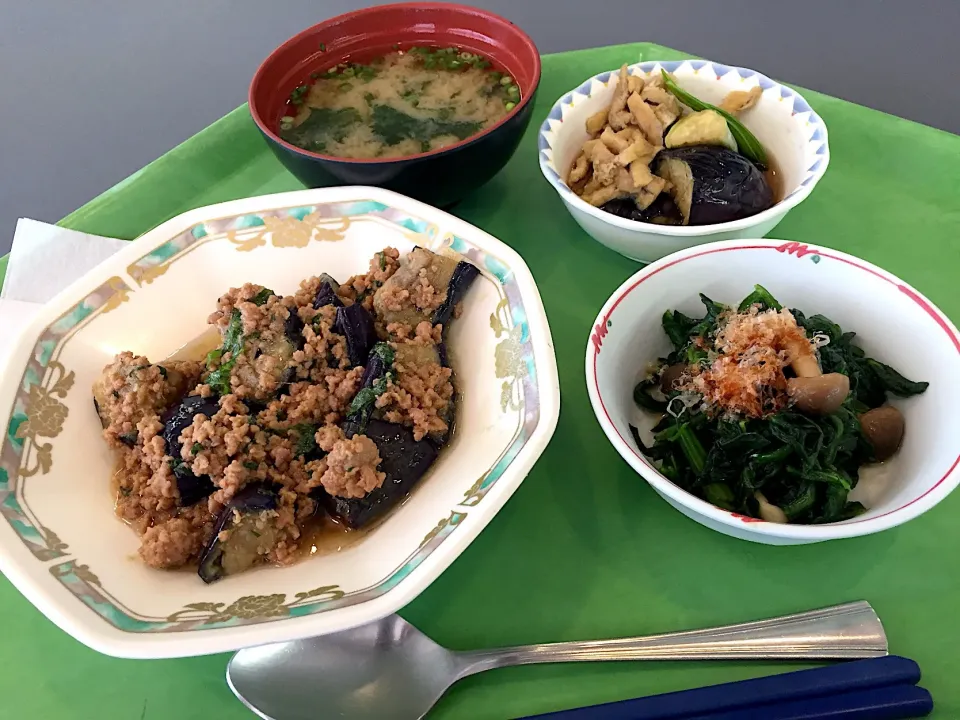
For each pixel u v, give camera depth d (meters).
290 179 0.36
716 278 0.26
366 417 0.24
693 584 0.22
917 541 0.23
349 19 0.34
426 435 0.24
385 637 0.21
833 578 0.22
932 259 0.30
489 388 0.24
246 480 0.23
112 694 0.21
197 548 0.22
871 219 0.32
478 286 0.26
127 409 0.24
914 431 0.22
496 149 0.29
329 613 0.18
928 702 0.19
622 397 0.25
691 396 0.24
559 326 0.29
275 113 0.33
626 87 0.32
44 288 0.30
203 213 0.28
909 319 0.23
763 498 0.22
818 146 0.29
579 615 0.22
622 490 0.24
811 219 0.32
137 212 0.34
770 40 0.62
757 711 0.19
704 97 0.34
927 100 0.57
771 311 0.24
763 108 0.32
